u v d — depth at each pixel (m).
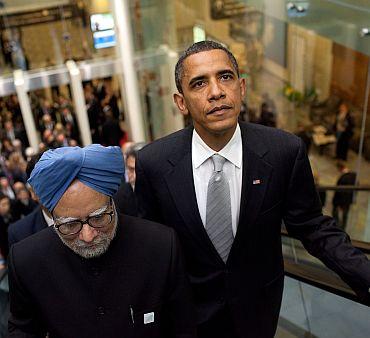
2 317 2.78
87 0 9.59
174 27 9.56
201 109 1.45
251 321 1.87
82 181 1.27
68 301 1.47
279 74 8.91
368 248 1.98
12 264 1.47
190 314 1.58
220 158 1.62
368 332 2.13
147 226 1.53
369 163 6.84
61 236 1.35
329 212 5.33
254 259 1.76
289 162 1.63
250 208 1.63
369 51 5.63
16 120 9.71
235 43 8.69
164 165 1.69
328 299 2.33
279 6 7.51
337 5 6.07
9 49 9.61
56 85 9.92
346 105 8.27
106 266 1.46
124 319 1.48
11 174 8.21
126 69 10.17
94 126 10.30
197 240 1.70
